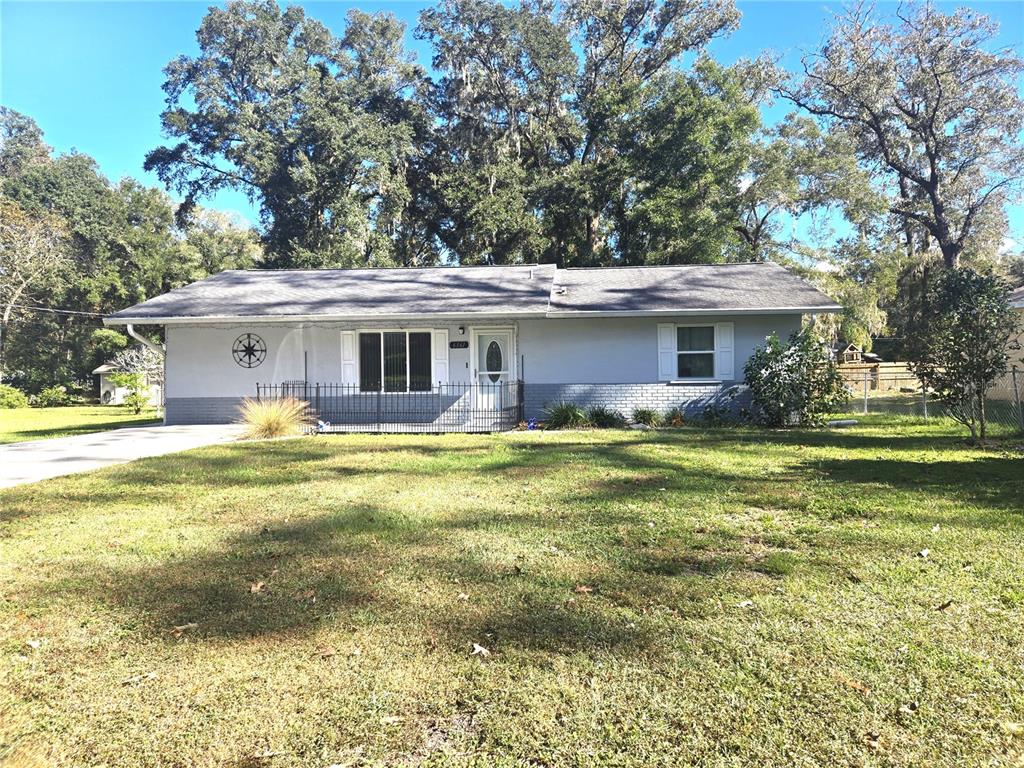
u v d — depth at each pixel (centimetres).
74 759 228
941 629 315
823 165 3025
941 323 1043
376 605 362
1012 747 224
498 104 3312
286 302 1492
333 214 3041
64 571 425
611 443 1065
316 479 755
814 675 275
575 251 3244
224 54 3400
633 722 246
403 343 1519
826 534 481
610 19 3194
